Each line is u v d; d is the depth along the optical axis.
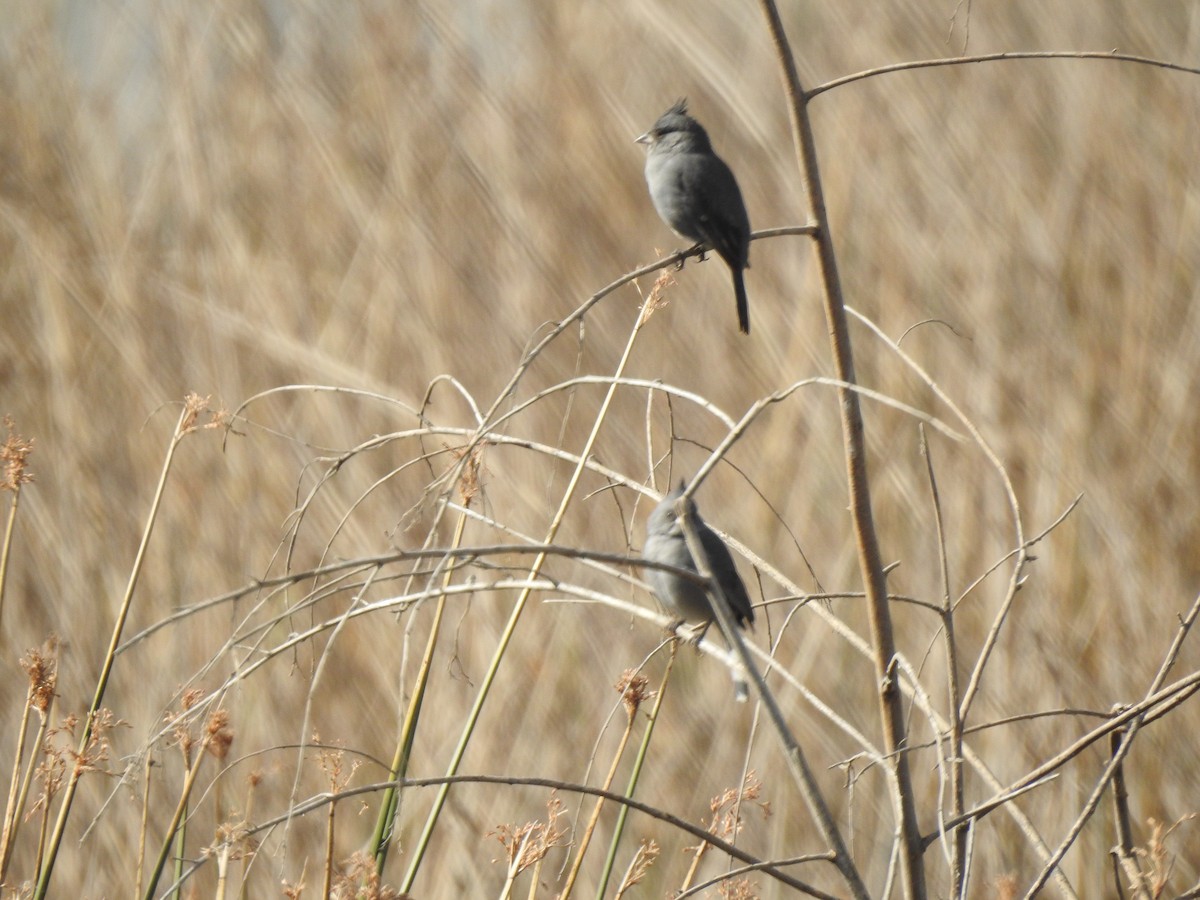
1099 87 16.08
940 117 16.02
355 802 10.45
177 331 14.12
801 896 10.37
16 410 13.44
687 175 9.88
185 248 15.44
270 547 12.44
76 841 9.82
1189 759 11.03
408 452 13.12
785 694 11.41
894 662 6.32
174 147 16.23
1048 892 10.04
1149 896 6.75
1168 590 11.94
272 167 16.14
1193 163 15.35
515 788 10.78
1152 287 14.20
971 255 14.70
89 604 11.86
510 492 12.58
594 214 15.54
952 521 12.55
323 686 11.16
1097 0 16.72
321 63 16.95
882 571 6.66
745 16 17.45
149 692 11.22
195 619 11.88
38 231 15.23
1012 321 14.17
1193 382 13.31
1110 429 13.09
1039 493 12.52
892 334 13.97
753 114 16.72
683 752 11.11
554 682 11.45
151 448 13.09
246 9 17.06
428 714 11.26
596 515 12.48
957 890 6.74
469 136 16.09
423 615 11.60
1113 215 14.95
